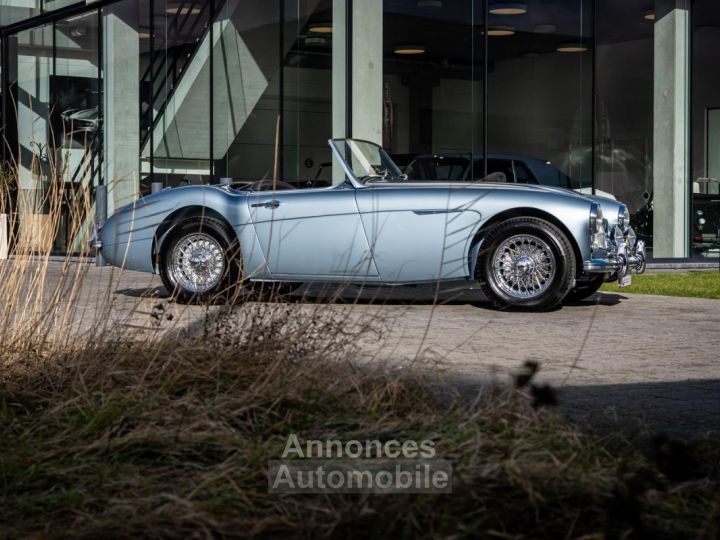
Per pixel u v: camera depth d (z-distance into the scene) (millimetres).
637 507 2100
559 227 7512
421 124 12617
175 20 14633
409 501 2236
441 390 3537
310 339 3771
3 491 2537
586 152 13680
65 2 16484
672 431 3400
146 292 4500
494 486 2311
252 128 13359
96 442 2762
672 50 14062
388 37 12391
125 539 2176
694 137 14234
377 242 7500
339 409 3174
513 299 7484
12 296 4336
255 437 2877
